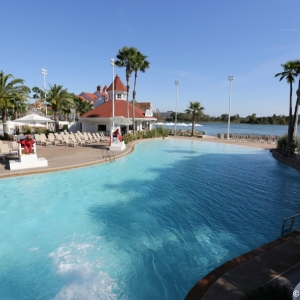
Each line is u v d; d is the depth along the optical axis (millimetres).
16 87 29109
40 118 18734
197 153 23250
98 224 7707
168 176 13906
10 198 9648
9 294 4684
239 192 11227
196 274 5332
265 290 3766
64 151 19047
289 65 22016
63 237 6855
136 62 31250
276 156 20969
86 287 4891
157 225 7711
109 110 36062
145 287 4910
